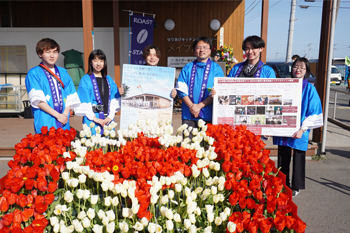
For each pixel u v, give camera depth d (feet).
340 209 11.77
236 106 10.62
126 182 5.60
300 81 10.50
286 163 12.57
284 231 5.41
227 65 29.50
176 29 32.27
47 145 7.71
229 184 5.93
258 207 5.37
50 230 5.66
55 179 6.17
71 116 26.81
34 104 10.51
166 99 11.38
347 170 16.43
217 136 8.45
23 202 5.43
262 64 11.71
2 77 29.43
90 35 21.01
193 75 11.59
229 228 4.91
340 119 32.40
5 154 17.40
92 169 6.36
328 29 17.61
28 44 29.22
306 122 11.25
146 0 31.63
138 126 9.37
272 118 10.71
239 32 32.58
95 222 5.65
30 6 31.53
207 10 32.14
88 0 20.74
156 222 5.49
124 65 11.30
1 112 27.02
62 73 11.11
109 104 12.18
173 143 8.26
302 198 12.78
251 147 8.02
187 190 5.42
